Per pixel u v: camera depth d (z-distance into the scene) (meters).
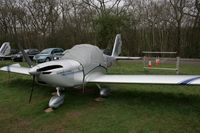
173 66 13.14
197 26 24.11
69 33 29.42
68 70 5.21
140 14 27.81
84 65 5.72
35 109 5.13
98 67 6.45
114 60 8.54
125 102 5.51
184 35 25.31
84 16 28.61
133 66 12.79
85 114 4.79
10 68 7.61
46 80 4.97
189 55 24.20
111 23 20.95
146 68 10.78
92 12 27.64
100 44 21.64
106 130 3.98
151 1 27.55
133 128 4.04
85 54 5.95
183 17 25.34
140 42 27.70
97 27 21.72
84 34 28.98
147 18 27.67
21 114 4.88
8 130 4.14
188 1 24.14
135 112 4.82
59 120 4.51
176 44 25.86
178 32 25.12
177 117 4.52
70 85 5.36
